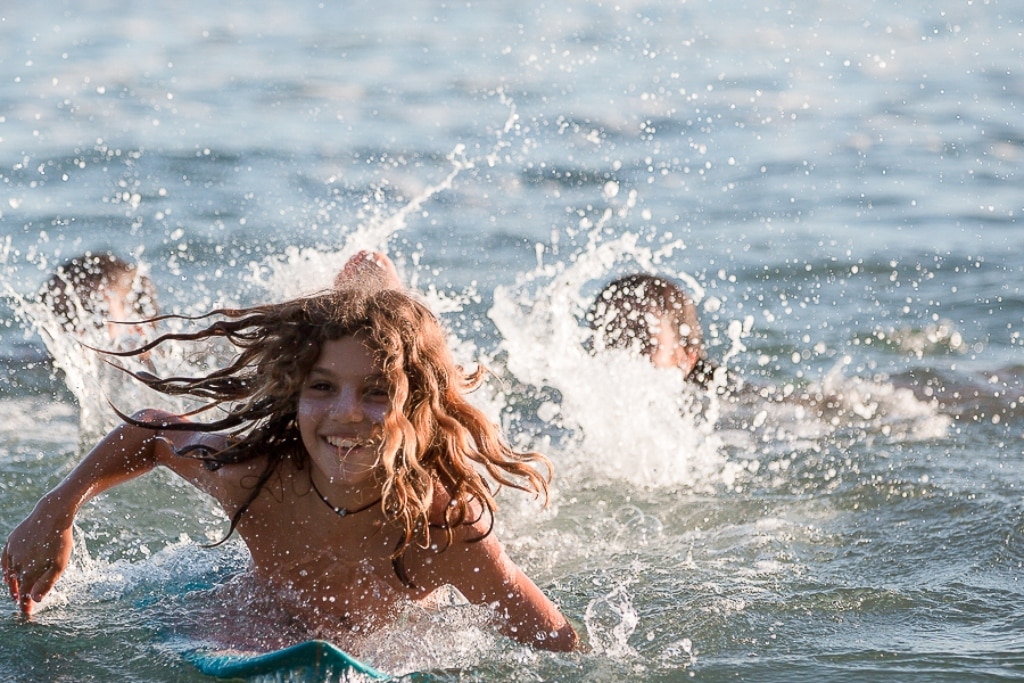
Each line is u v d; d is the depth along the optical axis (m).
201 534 16.78
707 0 72.38
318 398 13.15
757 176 39.25
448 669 12.68
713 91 50.22
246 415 13.68
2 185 35.81
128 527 16.89
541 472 19.48
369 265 16.64
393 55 56.50
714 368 23.48
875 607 14.44
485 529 13.84
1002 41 60.47
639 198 36.56
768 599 14.67
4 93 47.34
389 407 13.09
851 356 25.34
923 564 15.80
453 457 13.88
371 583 13.82
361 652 12.97
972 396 23.23
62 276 22.75
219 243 30.91
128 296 23.20
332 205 34.69
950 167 40.31
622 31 62.62
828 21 65.81
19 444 19.86
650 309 22.28
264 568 14.06
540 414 21.86
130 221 32.62
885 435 21.28
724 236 33.28
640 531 17.31
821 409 22.69
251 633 13.43
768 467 19.80
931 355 25.53
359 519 13.62
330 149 40.78
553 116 45.75
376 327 13.20
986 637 13.49
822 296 28.95
